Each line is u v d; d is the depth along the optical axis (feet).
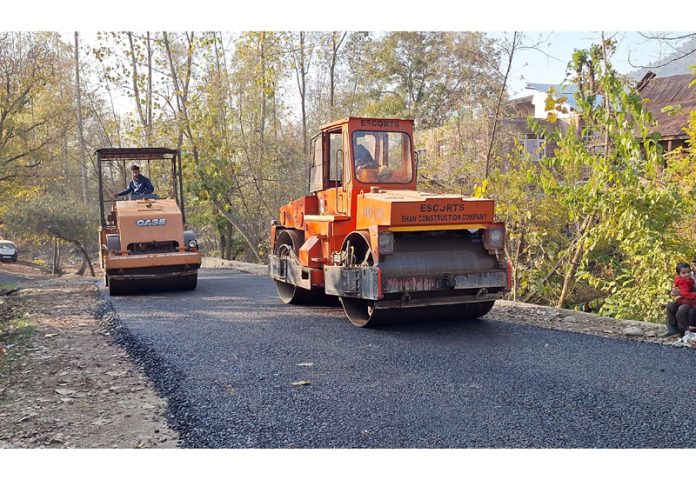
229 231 91.71
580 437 14.67
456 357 21.63
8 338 27.53
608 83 33.58
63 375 21.12
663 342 23.54
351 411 16.63
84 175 120.37
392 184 28.78
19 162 102.53
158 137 79.36
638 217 32.86
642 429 15.05
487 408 16.60
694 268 25.20
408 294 25.16
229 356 22.62
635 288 36.50
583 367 20.08
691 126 37.37
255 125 87.97
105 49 76.43
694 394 17.33
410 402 17.20
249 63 81.61
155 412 17.11
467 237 27.12
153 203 41.63
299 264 31.45
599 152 37.42
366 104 99.19
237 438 15.11
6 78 94.94
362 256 27.37
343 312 31.37
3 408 17.79
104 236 42.01
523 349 22.54
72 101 110.52
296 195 87.15
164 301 37.06
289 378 19.71
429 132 73.97
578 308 49.83
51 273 130.00
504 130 61.05
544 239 49.96
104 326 29.91
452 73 71.82
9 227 114.42
